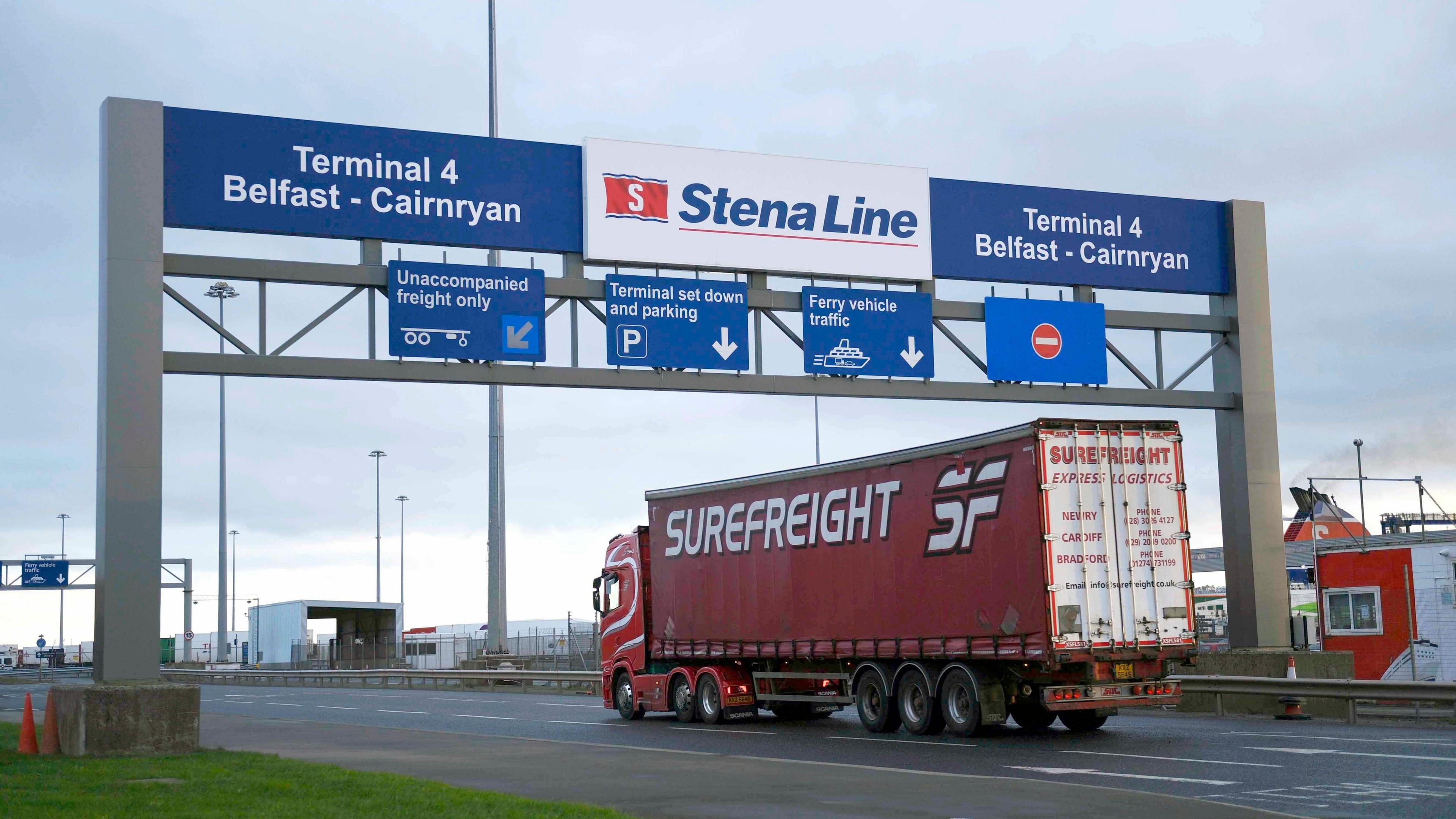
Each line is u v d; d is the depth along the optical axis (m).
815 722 24.95
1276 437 27.52
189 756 17.45
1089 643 18.67
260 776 14.59
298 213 22.19
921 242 25.72
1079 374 26.34
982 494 19.72
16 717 29.38
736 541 24.80
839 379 24.98
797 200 24.98
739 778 14.84
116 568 19.92
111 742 17.73
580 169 24.03
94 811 11.58
